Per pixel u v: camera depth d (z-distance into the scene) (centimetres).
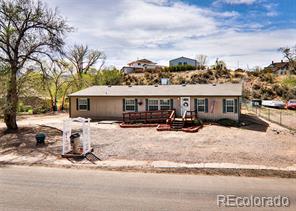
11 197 880
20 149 1652
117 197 867
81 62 5475
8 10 2088
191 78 6128
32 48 2266
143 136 1962
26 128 2391
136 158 1376
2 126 2591
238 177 1068
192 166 1205
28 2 2178
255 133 2016
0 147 1733
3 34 2134
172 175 1108
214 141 1742
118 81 5875
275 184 976
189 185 977
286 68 7219
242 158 1320
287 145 1598
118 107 2850
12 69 2195
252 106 4269
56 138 1962
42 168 1245
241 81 5616
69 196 882
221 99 2516
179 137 1900
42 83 2652
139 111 2781
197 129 2156
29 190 945
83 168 1234
